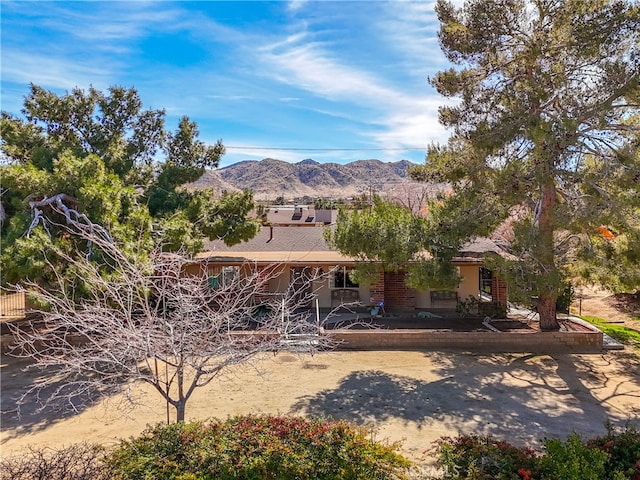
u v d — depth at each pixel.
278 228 22.77
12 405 9.93
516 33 12.05
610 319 18.48
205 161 18.67
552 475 4.90
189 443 5.72
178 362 6.96
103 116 17.92
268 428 6.09
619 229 11.67
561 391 10.66
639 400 10.05
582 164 12.29
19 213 11.69
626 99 11.42
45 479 5.13
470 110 12.43
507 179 11.05
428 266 11.83
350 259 17.38
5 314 18.17
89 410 9.70
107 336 6.64
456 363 12.87
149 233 11.12
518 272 11.71
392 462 5.46
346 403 9.98
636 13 10.56
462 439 5.74
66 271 10.20
